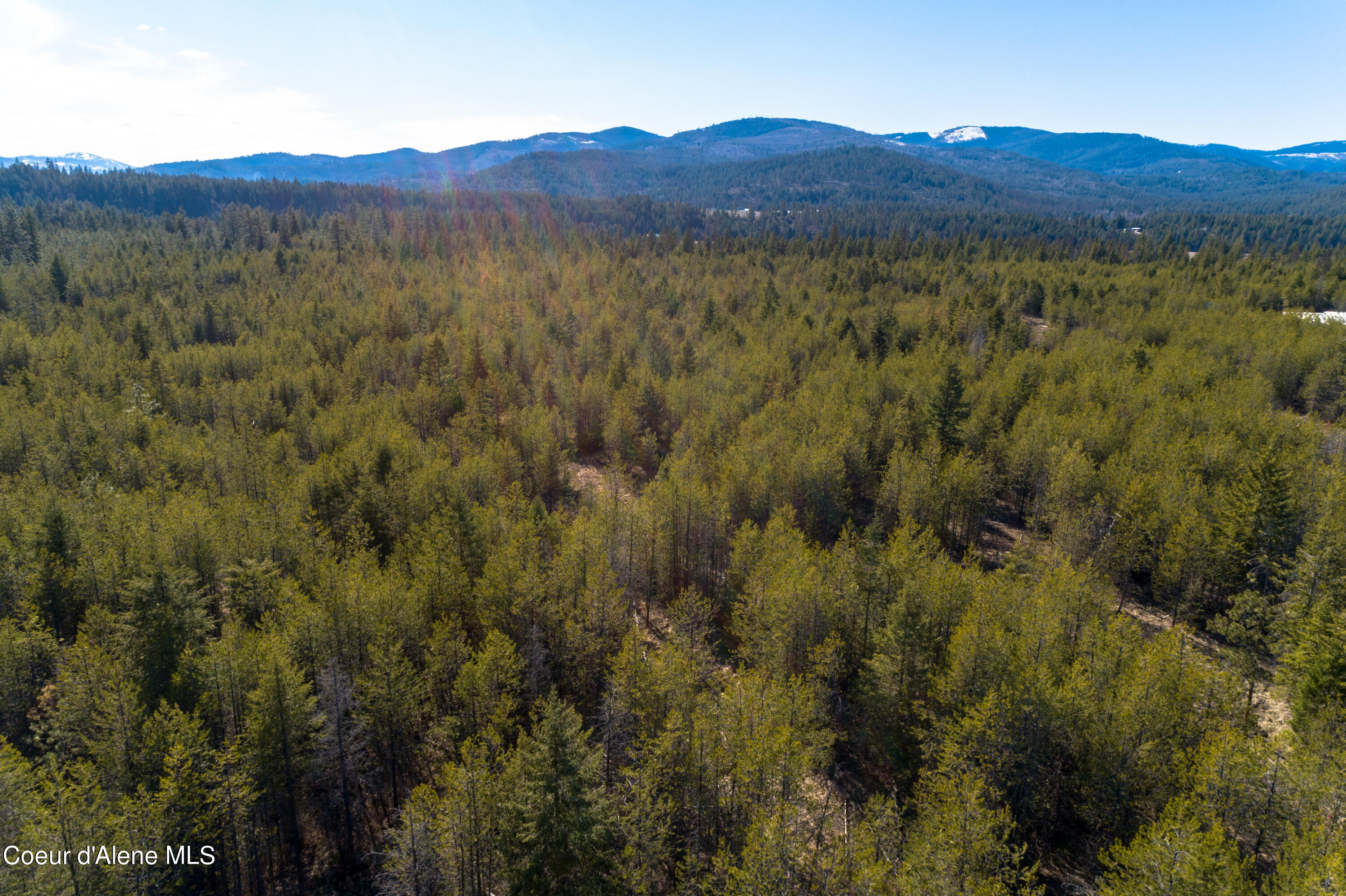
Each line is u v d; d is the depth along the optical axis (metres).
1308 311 132.88
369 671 38.41
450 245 192.62
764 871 25.58
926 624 39.69
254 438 75.12
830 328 116.94
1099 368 93.88
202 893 32.62
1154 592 55.09
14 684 39.06
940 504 63.00
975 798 26.53
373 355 106.44
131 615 39.66
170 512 50.97
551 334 119.31
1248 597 46.34
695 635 47.16
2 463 69.56
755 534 53.69
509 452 75.19
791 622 41.97
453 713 41.31
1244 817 26.59
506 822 29.17
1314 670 32.75
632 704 37.81
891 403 85.25
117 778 31.88
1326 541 43.59
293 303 133.88
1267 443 64.12
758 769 30.02
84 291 137.38
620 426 87.50
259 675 35.44
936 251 197.12
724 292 150.62
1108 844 31.69
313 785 39.09
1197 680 31.66
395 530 60.38
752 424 79.12
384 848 35.78
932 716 35.66
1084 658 37.25
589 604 47.06
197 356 104.50
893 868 27.47
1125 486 59.16
